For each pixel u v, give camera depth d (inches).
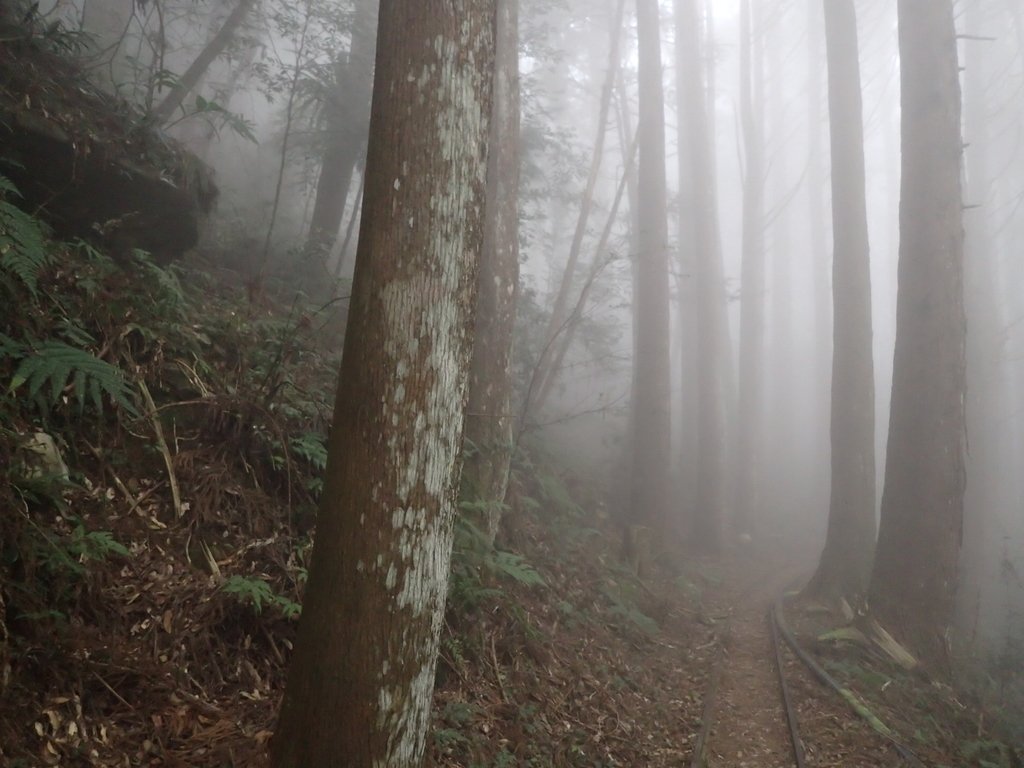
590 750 245.3
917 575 418.9
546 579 365.7
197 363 228.4
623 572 475.8
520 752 220.8
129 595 170.1
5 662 136.7
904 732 303.1
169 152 279.9
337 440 131.2
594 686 293.9
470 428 317.1
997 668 443.8
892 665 384.2
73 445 184.9
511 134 366.6
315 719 125.0
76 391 166.9
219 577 188.2
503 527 368.2
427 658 132.8
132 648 161.5
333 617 125.6
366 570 125.6
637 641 381.7
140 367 213.5
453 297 134.6
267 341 267.9
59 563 153.4
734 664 387.9
